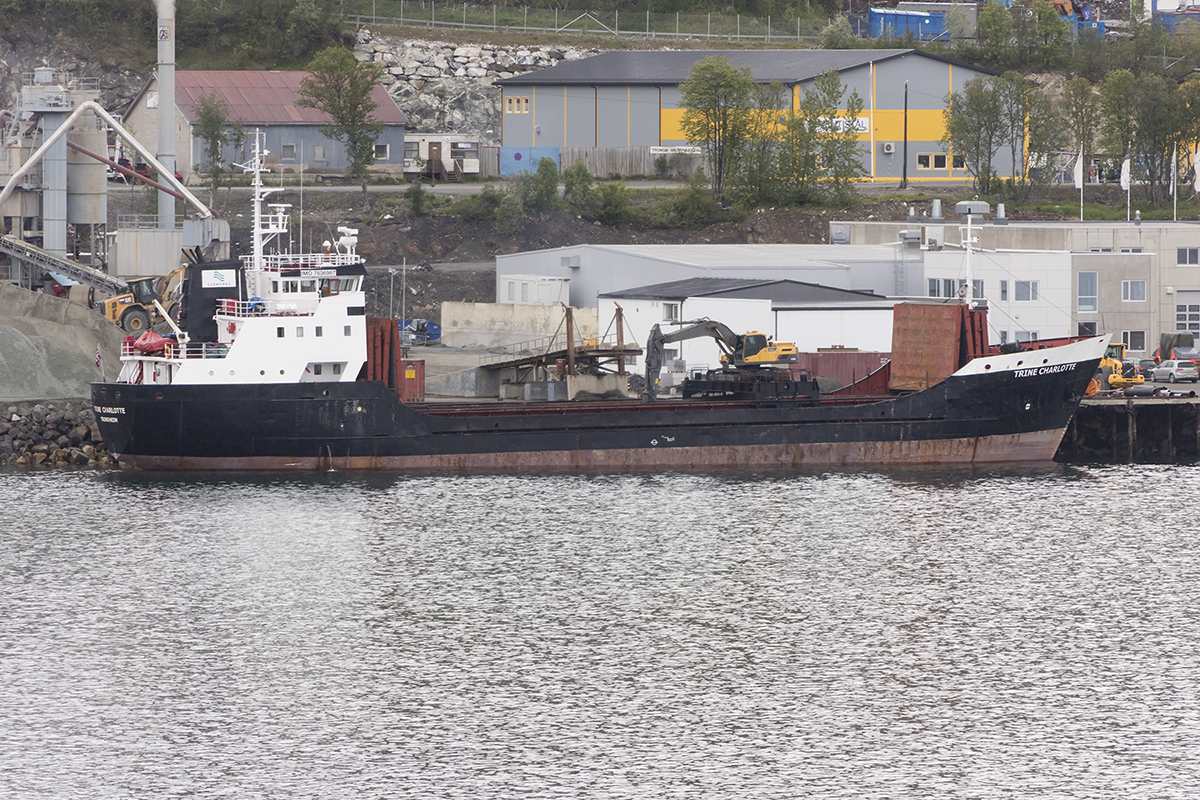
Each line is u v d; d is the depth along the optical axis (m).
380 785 115.69
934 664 143.38
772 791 114.69
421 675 139.88
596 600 164.12
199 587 167.38
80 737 125.06
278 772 118.19
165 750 122.38
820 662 144.00
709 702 132.88
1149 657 145.25
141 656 144.75
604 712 130.88
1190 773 117.69
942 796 113.62
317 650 146.88
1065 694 135.25
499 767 119.12
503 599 164.12
